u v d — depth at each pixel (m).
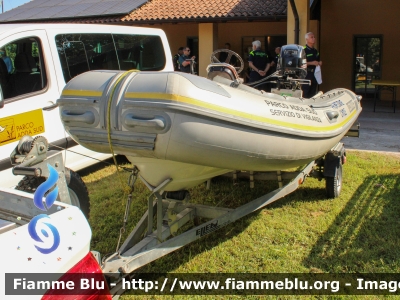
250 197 5.19
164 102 2.67
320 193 5.28
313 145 3.85
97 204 5.08
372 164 6.46
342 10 14.27
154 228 3.83
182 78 2.75
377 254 3.84
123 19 13.84
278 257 3.85
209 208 3.92
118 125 2.82
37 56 5.00
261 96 3.41
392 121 10.27
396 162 6.57
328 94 5.02
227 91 3.03
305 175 4.76
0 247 1.70
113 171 6.37
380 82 11.78
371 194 5.21
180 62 11.74
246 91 3.31
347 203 4.96
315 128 3.84
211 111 2.79
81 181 4.10
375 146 7.76
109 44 6.13
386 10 13.76
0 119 4.47
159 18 13.35
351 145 7.84
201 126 2.78
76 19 14.62
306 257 3.84
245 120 3.00
